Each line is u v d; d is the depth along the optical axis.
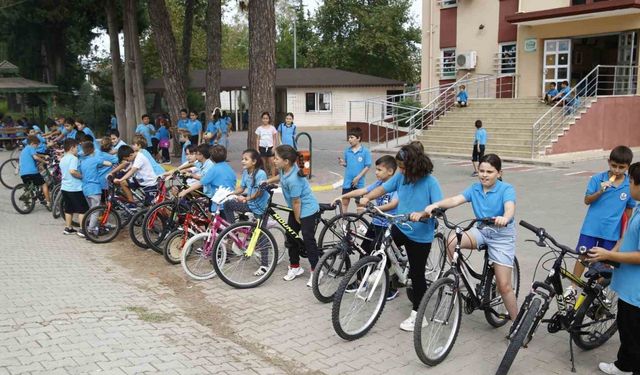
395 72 48.38
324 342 5.09
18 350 4.66
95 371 4.30
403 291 6.45
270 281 6.86
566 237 8.84
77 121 14.57
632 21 20.47
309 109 39.66
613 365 4.43
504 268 4.82
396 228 5.17
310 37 52.25
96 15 32.44
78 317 5.52
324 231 6.78
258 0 14.15
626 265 4.06
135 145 8.91
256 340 5.15
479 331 5.34
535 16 21.75
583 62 24.12
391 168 6.39
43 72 37.16
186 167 8.47
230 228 6.54
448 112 23.34
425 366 4.61
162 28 19.72
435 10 27.09
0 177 14.66
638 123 21.28
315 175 15.74
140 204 8.93
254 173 6.87
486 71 25.41
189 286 6.71
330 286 6.15
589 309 4.71
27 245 8.65
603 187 5.42
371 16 46.75
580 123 19.41
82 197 9.31
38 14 31.91
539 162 17.72
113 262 7.74
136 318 5.58
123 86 28.42
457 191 13.41
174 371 4.38
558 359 4.75
